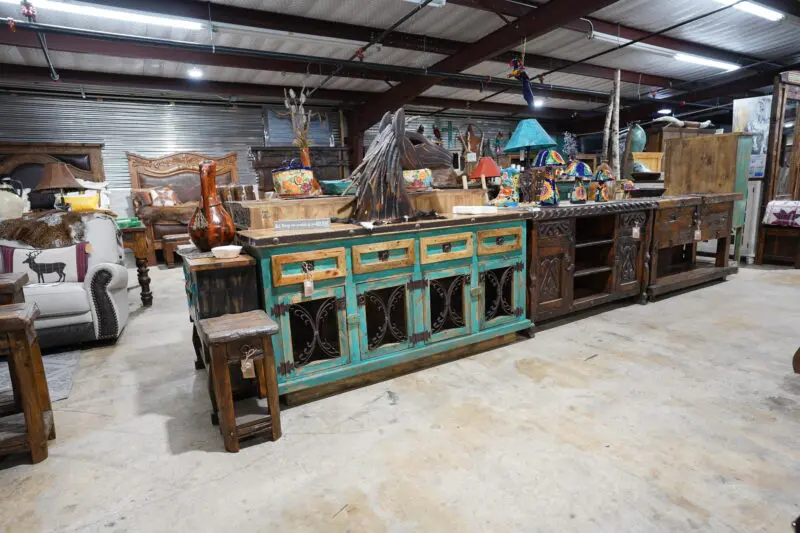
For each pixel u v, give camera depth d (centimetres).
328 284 228
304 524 144
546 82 912
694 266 446
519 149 380
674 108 1120
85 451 191
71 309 306
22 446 181
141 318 402
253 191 309
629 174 502
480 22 580
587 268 350
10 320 172
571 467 166
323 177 862
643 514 142
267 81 798
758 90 1016
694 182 504
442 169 333
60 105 754
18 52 587
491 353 282
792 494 148
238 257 212
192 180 859
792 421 191
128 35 496
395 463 173
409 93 789
